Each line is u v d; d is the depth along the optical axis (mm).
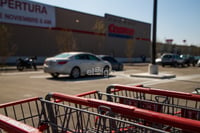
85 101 2414
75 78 11461
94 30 36406
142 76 12672
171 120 1750
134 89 3520
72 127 3420
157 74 13266
